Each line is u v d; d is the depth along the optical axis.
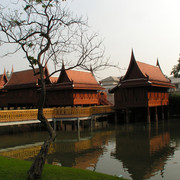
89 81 34.41
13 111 21.03
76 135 22.48
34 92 33.47
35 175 7.38
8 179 7.50
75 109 24.92
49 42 8.74
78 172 8.59
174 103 38.66
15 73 39.19
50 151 15.80
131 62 30.47
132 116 34.31
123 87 30.05
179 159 13.11
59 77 31.25
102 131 24.81
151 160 13.07
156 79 32.19
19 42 8.73
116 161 13.02
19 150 16.55
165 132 22.91
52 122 25.47
